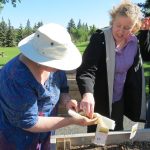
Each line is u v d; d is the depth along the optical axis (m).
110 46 3.05
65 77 2.48
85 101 2.62
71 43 2.08
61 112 3.08
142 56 3.53
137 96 3.30
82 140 2.99
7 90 1.98
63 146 2.92
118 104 3.28
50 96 2.21
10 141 2.22
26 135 2.23
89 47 3.08
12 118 2.04
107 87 3.15
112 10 2.97
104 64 3.10
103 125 2.50
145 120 3.45
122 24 2.89
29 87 2.01
